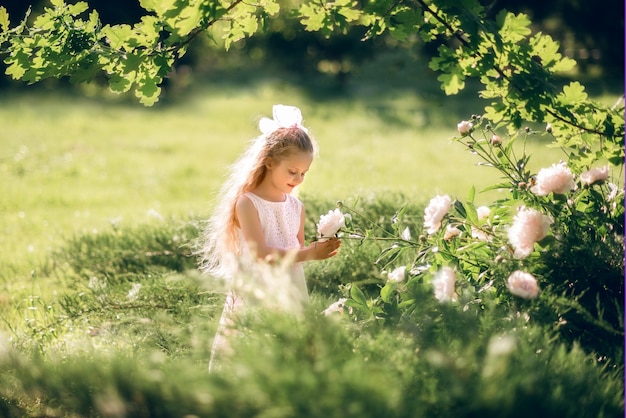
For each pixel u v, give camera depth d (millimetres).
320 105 24891
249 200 4035
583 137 4035
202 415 2516
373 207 6531
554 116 3939
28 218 9008
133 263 6098
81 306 4992
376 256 5285
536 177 3955
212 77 36219
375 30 4184
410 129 18922
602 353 3381
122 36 3895
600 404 2742
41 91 28312
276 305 2912
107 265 6086
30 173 12492
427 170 11648
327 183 10219
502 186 3957
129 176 12367
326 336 2750
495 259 3551
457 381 2527
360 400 2387
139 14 28219
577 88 3877
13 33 3920
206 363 3199
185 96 28781
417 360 2771
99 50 3912
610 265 3578
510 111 4027
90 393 2836
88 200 10320
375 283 5121
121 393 2664
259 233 4008
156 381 2652
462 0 3787
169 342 3580
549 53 3992
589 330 3494
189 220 6613
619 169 4160
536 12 26078
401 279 3609
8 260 6887
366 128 19219
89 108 24000
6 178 12055
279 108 4172
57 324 4766
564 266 3582
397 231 4012
